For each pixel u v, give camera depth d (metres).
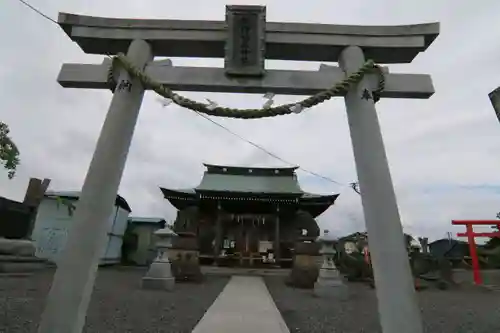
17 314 6.16
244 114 4.05
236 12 4.50
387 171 3.89
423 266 16.17
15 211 17.12
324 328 6.10
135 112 4.21
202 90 4.45
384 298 3.46
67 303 3.32
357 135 4.11
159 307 7.80
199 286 13.02
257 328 5.66
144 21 4.56
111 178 3.83
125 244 28.17
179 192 26.75
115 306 7.72
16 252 15.80
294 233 26.81
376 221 3.71
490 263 21.44
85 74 4.39
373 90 4.31
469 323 6.93
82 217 3.62
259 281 15.16
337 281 10.90
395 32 4.53
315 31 4.54
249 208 27.56
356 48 4.48
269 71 4.39
